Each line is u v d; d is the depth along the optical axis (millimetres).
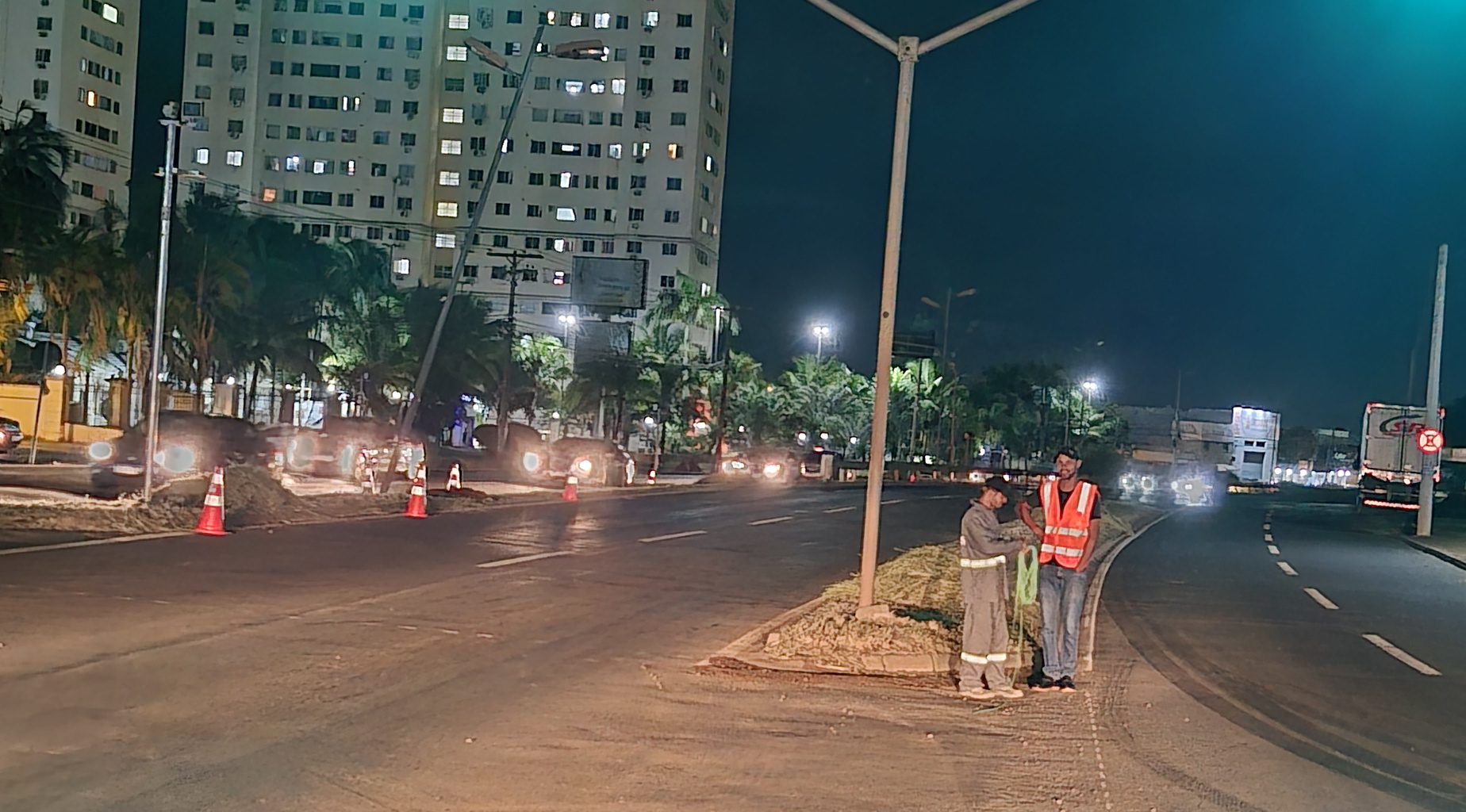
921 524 31516
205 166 105625
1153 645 13773
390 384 64125
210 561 16203
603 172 106312
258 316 54875
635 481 47250
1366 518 46719
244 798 6824
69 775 7082
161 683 9398
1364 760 8906
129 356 49750
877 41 12539
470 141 106938
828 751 8523
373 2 105875
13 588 13203
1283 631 15234
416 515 24953
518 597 14914
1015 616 14375
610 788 7367
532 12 106562
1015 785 7895
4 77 92875
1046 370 104688
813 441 85125
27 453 40312
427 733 8422
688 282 87125
